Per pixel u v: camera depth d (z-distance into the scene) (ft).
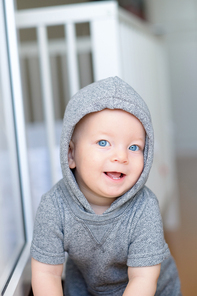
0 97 3.29
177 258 5.56
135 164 2.46
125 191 2.52
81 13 4.33
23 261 3.24
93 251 2.64
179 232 6.67
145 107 2.48
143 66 6.16
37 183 5.47
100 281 2.85
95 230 2.55
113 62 4.29
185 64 15.26
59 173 5.62
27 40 9.49
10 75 3.62
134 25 5.64
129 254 2.57
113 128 2.39
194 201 8.58
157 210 2.63
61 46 7.96
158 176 6.50
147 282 2.47
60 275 2.68
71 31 4.44
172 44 15.24
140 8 14.84
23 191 3.76
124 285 2.91
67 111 2.52
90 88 2.50
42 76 4.69
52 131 4.83
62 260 2.62
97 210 2.68
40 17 4.45
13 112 3.67
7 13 3.53
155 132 6.61
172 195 8.83
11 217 3.43
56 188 2.71
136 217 2.55
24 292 3.04
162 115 7.79
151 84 6.78
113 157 2.38
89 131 2.45
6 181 3.33
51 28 9.80
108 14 4.26
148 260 2.49
